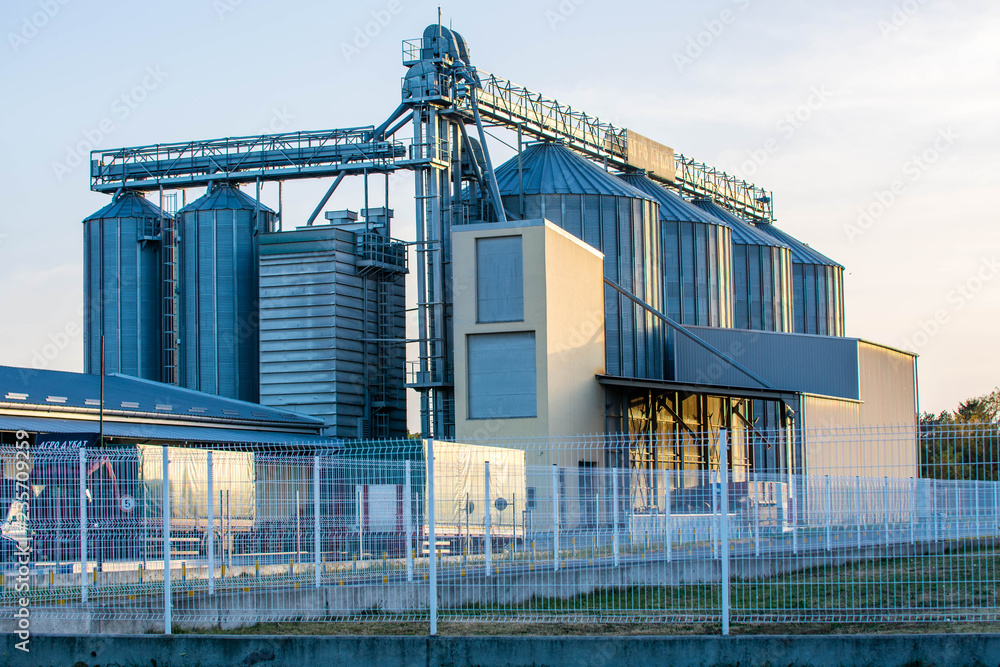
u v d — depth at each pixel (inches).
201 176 2940.5
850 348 2709.2
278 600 732.0
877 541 684.7
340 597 740.0
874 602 643.5
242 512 820.6
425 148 2674.7
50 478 780.0
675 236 3307.1
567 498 874.1
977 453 538.3
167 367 2925.7
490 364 2167.8
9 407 1638.8
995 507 624.7
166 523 661.3
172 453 834.2
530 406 2129.7
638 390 2466.8
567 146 3102.9
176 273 2925.7
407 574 780.6
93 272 2965.1
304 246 2719.0
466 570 783.1
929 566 651.5
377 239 2829.7
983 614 606.5
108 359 2923.2
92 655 621.3
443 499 892.0
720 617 638.5
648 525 874.8
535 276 2154.3
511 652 571.5
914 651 541.0
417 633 665.6
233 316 2871.6
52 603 737.0
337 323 2684.5
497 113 2802.7
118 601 722.8
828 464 581.0
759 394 2253.9
